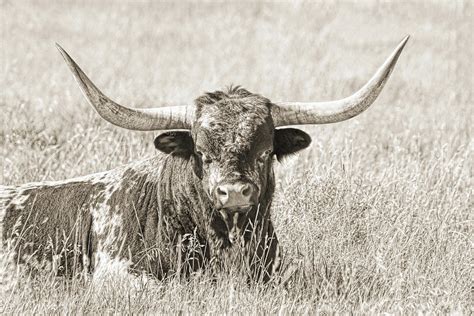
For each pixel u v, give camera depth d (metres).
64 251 25.22
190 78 59.69
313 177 29.12
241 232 23.98
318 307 22.66
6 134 37.25
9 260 25.22
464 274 24.75
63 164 32.50
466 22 82.25
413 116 45.62
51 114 41.75
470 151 35.09
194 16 89.56
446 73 61.31
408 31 78.94
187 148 24.27
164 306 22.45
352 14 87.69
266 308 22.33
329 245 25.50
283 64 64.88
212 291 23.05
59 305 22.56
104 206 25.69
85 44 73.75
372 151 36.78
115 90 51.34
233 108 23.48
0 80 53.47
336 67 64.00
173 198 24.72
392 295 23.80
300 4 92.25
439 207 28.03
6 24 80.31
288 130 24.70
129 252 24.56
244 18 88.38
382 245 25.55
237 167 22.64
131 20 85.62
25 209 26.30
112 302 22.52
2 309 22.44
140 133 36.31
